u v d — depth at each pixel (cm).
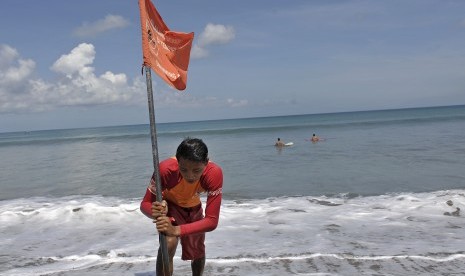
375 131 3953
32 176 1827
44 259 612
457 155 1806
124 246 670
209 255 593
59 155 3078
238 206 968
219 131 5959
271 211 897
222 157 2220
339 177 1412
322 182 1332
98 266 562
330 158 1952
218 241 675
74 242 714
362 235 694
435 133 3231
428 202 905
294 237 692
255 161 1969
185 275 502
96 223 838
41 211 917
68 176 1767
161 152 2770
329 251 602
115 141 4819
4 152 3838
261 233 722
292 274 505
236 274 511
